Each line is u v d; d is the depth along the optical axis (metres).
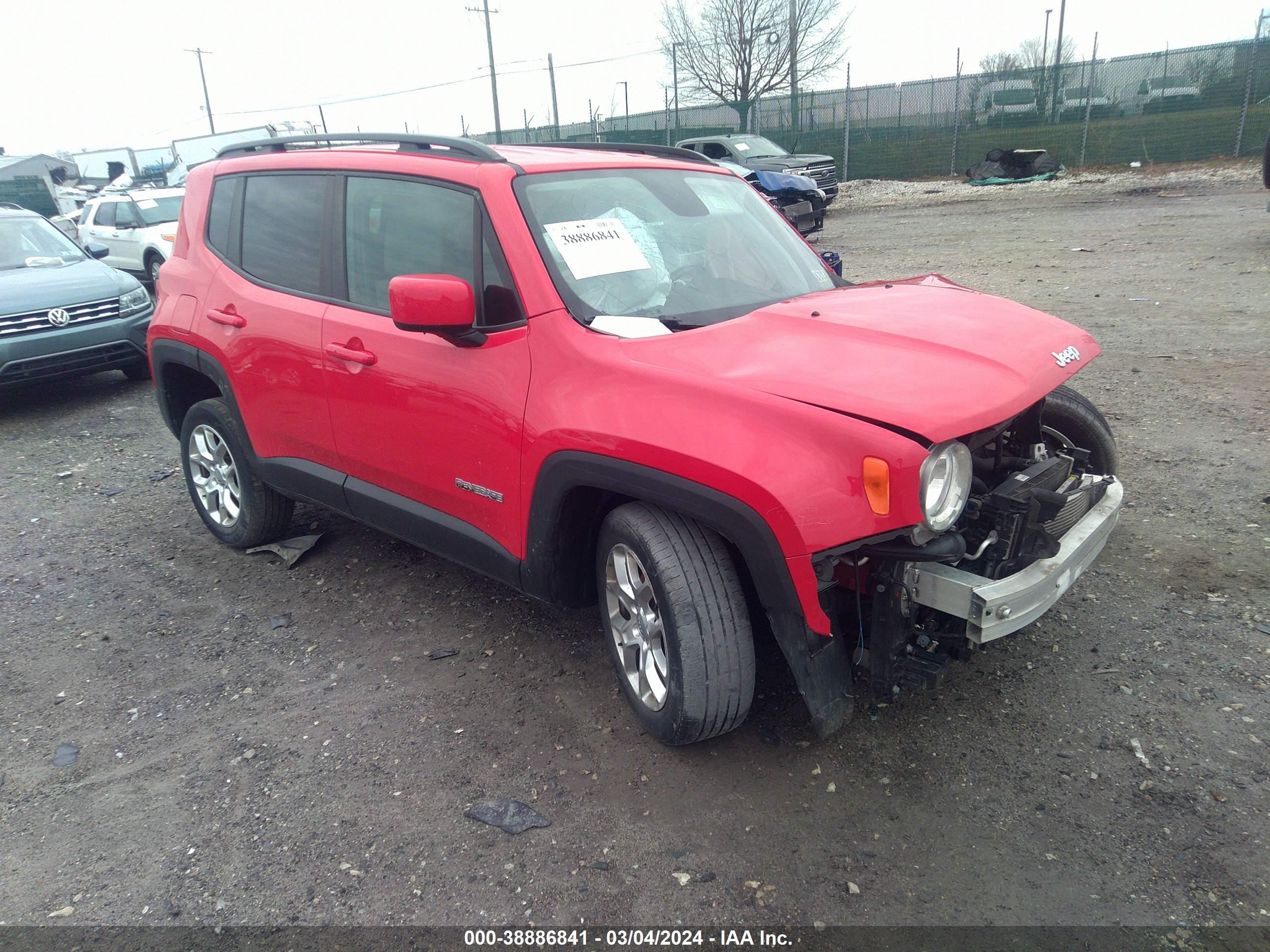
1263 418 5.50
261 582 4.36
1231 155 22.33
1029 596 2.52
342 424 3.68
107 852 2.65
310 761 3.01
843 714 2.60
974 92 27.05
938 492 2.38
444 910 2.39
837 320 2.96
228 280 4.21
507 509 3.08
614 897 2.40
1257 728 2.88
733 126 31.80
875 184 26.88
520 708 3.24
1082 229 14.57
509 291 3.05
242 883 2.51
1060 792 2.68
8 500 5.62
